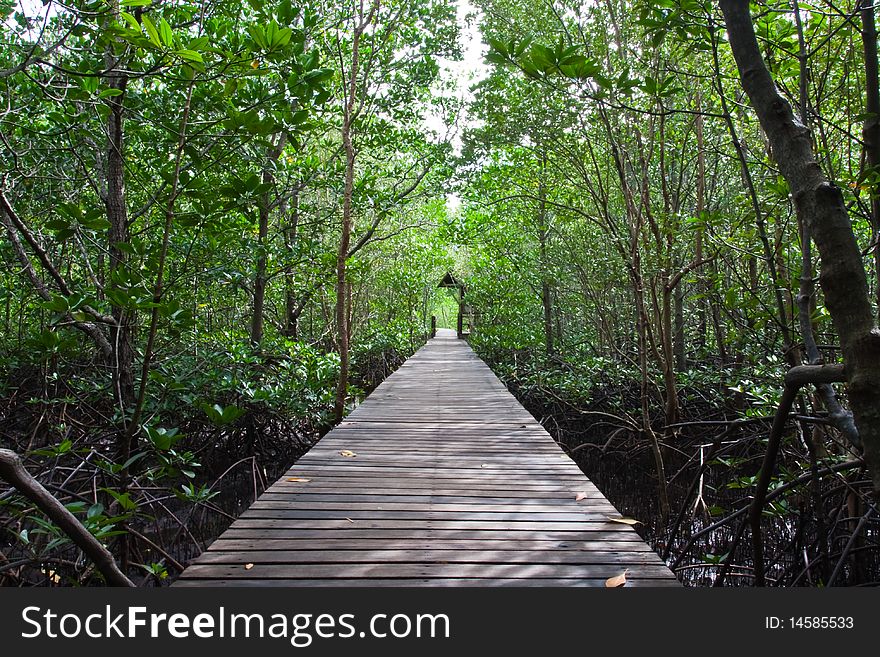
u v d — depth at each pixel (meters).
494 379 8.71
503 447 4.37
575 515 2.91
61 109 4.30
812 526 4.10
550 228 10.47
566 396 8.69
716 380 7.04
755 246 4.53
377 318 19.52
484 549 2.49
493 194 8.59
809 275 1.68
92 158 4.97
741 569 3.97
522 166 8.17
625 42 5.96
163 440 2.71
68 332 5.24
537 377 9.80
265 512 2.94
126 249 2.93
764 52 3.41
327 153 10.77
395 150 8.78
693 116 6.47
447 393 7.28
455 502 3.10
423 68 7.95
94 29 3.25
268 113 3.06
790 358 3.13
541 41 6.21
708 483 5.33
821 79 3.28
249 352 6.41
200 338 6.22
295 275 8.44
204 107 3.80
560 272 10.29
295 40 2.99
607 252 8.36
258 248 5.73
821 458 3.57
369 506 3.04
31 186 4.70
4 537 3.56
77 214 2.81
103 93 2.86
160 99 4.41
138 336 5.24
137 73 2.41
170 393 5.11
